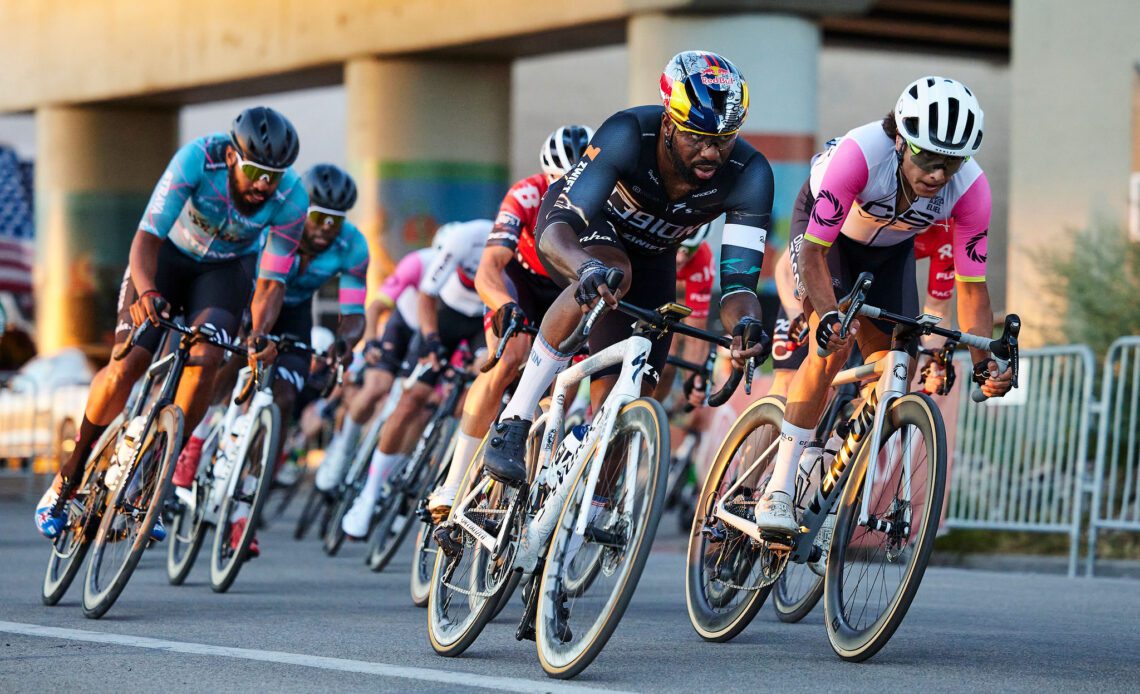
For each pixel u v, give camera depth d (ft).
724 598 48.93
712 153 42.32
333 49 177.47
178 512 70.38
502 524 43.29
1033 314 119.55
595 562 40.06
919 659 44.37
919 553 41.39
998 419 87.86
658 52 139.95
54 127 225.56
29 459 148.15
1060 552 89.40
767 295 138.82
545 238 41.81
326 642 47.91
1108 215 117.80
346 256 82.53
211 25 192.13
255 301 65.31
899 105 44.68
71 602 59.88
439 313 88.63
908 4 175.94
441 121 175.63
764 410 49.03
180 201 59.98
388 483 86.07
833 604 45.06
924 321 43.70
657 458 38.37
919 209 47.50
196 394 59.98
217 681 39.58
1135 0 116.78
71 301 226.38
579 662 38.99
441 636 45.14
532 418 44.04
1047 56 122.52
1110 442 83.87
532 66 246.06
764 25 137.18
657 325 39.93
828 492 46.96
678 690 37.91
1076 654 46.09
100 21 209.97
